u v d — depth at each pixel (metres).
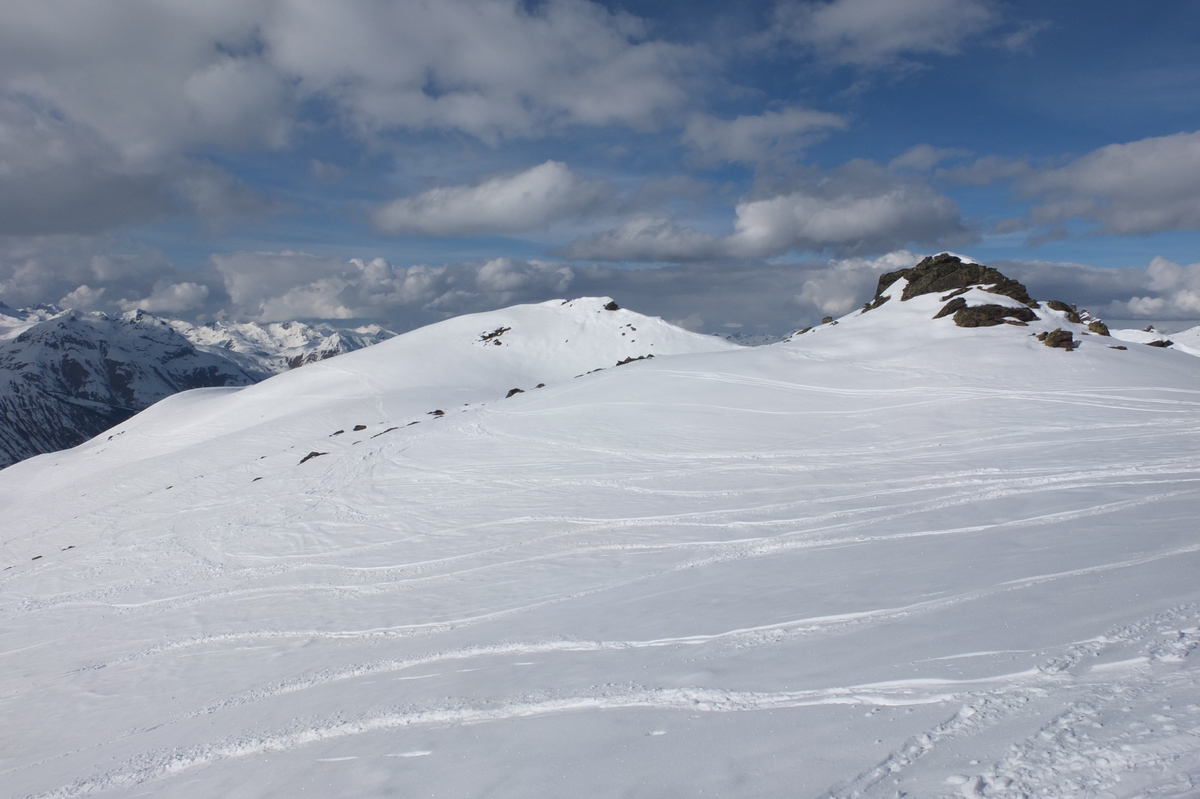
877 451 27.33
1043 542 10.70
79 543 38.44
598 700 6.97
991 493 17.56
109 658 17.23
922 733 4.87
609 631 10.05
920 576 9.62
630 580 14.30
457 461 36.53
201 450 61.22
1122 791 3.59
